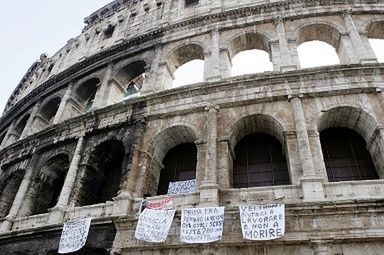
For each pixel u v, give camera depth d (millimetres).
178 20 40438
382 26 33219
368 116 25422
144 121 30250
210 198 23016
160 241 21797
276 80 28203
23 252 27016
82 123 34219
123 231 23781
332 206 20469
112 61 40125
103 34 48406
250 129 28766
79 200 29438
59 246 24703
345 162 26641
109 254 23250
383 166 24219
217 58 32875
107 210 26188
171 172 29906
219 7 38625
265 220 20750
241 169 27812
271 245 20578
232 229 21375
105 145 32125
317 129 25516
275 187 23047
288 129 25656
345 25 32750
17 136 47375
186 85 30250
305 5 34781
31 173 34625
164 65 35562
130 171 27250
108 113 32938
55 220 27484
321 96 26906
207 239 20922
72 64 48000
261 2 37781
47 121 44969
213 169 24688
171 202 24203
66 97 41094
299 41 34094
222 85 29156
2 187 37781
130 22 46219
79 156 31844
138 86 44375
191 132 28938
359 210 20203
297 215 20781
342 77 27359
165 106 30438
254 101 27797
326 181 22609
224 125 27422
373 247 19469
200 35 36406
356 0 34188
